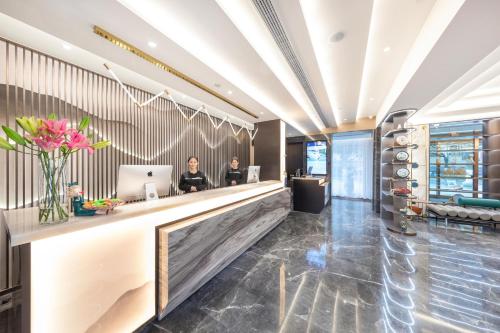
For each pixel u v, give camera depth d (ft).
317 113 19.42
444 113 18.76
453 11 6.41
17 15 6.17
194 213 7.98
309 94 14.17
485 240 13.42
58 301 4.51
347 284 8.38
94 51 8.19
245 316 6.62
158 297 6.49
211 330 6.07
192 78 10.61
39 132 4.35
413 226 16.56
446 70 9.64
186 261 6.97
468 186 19.25
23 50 8.32
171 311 6.79
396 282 8.54
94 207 5.35
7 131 4.14
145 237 6.17
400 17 8.05
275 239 13.47
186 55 8.43
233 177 17.16
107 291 5.32
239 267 9.75
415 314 6.70
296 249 11.89
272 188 15.64
